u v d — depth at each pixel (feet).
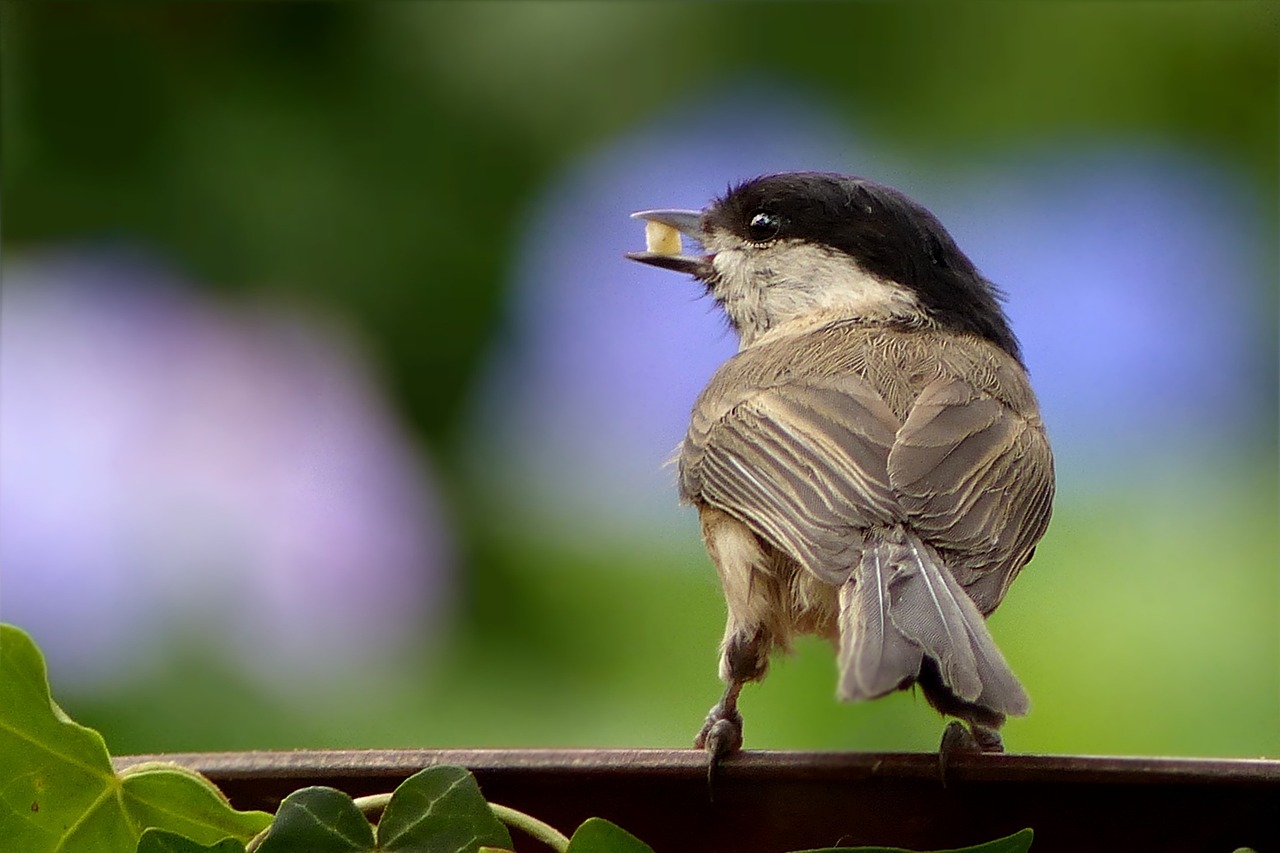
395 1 38.81
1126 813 18.75
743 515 24.27
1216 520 36.22
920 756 18.95
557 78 39.11
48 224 37.19
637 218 33.04
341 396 37.37
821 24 39.65
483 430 38.24
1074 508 36.35
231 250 37.70
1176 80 39.93
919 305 29.78
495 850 17.90
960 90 40.14
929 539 22.53
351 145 38.58
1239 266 39.19
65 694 33.12
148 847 17.95
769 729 32.30
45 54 37.32
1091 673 34.32
